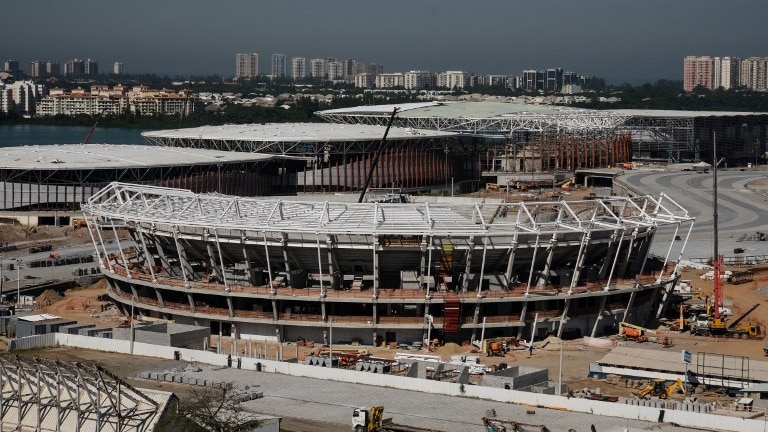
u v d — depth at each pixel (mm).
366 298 173625
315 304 178125
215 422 116188
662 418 129250
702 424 127125
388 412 132000
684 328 187125
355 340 175625
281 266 184250
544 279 181000
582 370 157625
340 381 145875
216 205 193625
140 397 118312
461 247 176250
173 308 185125
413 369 150750
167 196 197500
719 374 146875
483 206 191875
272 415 128750
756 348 170125
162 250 194000
